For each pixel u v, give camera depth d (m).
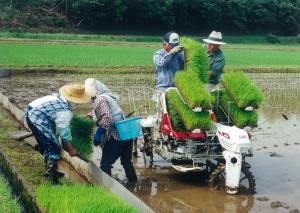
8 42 35.12
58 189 5.84
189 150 7.45
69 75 20.81
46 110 6.36
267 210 6.56
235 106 7.47
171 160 7.81
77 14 55.59
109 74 21.45
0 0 53.47
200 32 65.56
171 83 8.00
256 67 25.52
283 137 11.02
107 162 7.30
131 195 5.79
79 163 7.52
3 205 5.62
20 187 6.51
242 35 67.94
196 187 7.43
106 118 6.85
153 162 8.72
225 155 7.09
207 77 7.68
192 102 6.86
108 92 7.14
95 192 5.72
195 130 7.07
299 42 66.25
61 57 25.41
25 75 20.47
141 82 19.22
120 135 7.05
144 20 59.56
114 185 6.21
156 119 8.21
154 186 7.44
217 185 7.36
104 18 56.31
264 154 9.44
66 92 6.47
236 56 33.53
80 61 24.05
